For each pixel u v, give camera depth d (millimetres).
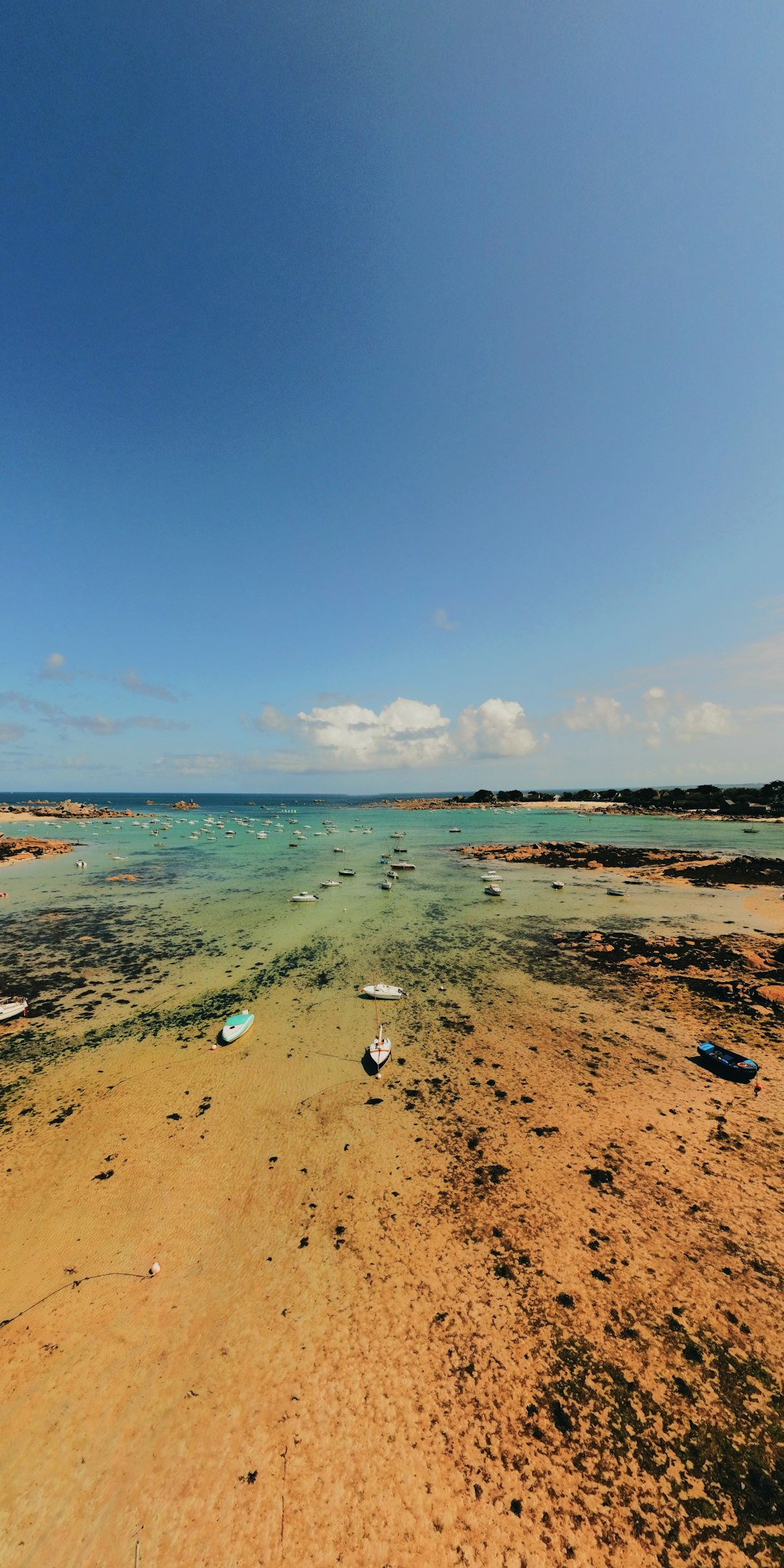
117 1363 12531
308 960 40156
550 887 67188
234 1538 9641
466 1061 25578
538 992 33844
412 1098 22641
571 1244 15359
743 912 53969
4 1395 11875
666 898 60656
